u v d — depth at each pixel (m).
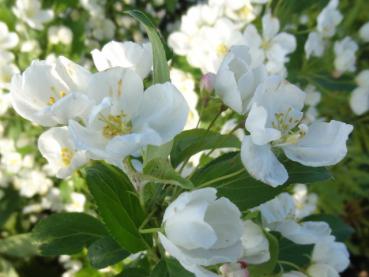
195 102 0.27
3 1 0.33
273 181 0.15
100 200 0.15
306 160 0.15
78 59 0.35
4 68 0.30
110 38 0.40
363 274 0.49
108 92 0.14
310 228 0.19
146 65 0.16
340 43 0.33
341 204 0.43
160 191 0.16
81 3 0.37
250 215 0.16
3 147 0.33
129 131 0.14
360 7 0.43
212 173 0.17
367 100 0.33
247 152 0.14
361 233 0.49
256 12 0.31
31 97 0.14
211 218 0.14
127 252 0.17
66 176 0.15
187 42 0.30
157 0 0.44
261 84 0.15
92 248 0.17
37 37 0.34
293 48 0.29
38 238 0.19
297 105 0.16
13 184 0.36
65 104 0.13
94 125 0.14
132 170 0.15
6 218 0.36
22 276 0.36
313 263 0.19
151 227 0.16
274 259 0.17
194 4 0.48
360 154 0.41
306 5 0.30
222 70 0.15
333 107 0.41
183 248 0.13
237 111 0.16
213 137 0.17
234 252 0.14
